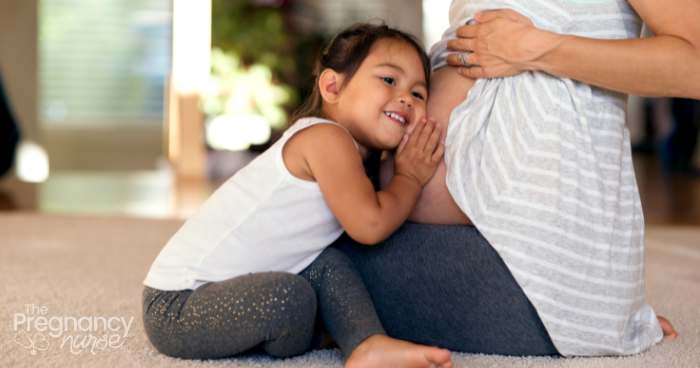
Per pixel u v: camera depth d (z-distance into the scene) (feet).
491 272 4.57
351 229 4.46
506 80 4.67
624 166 4.78
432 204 4.78
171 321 4.51
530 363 4.52
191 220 4.81
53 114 21.84
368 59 4.80
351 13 23.41
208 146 19.84
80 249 8.52
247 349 4.52
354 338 4.30
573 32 4.63
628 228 4.72
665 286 7.16
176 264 4.66
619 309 4.63
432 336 4.76
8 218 11.10
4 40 18.89
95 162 21.97
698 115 20.10
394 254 4.72
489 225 4.53
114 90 22.07
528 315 4.58
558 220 4.46
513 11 4.64
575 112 4.57
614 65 4.38
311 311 4.36
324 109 4.96
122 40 22.04
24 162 18.86
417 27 24.44
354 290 4.50
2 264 7.45
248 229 4.59
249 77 19.98
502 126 4.62
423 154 4.72
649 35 5.06
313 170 4.52
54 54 21.79
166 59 22.21
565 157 4.50
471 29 4.79
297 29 21.57
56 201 14.16
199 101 17.80
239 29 20.16
